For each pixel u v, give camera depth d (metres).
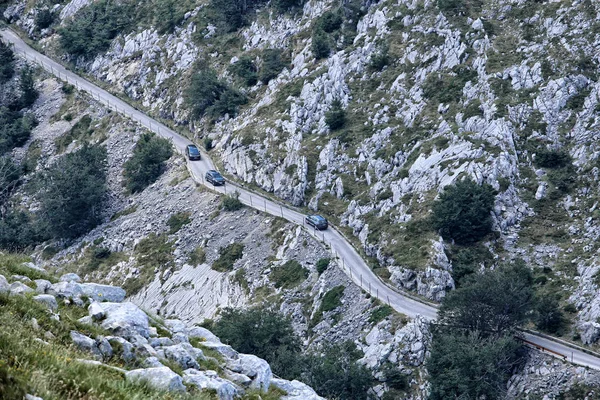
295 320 102.75
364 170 122.06
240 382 25.44
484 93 119.88
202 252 121.88
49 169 147.00
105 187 144.75
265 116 140.88
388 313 95.12
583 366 80.69
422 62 131.38
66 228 138.62
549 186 108.06
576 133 112.62
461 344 81.31
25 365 17.39
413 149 118.50
